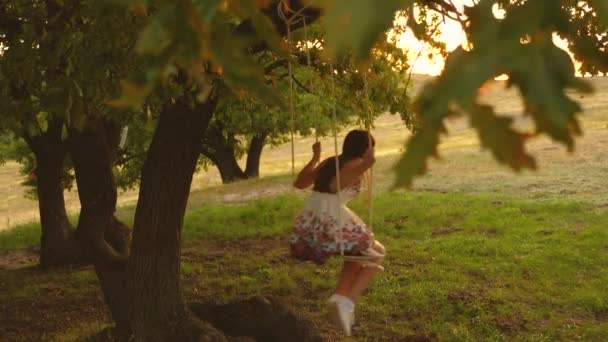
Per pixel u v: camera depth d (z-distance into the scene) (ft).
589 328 32.60
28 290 41.86
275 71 29.12
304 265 44.88
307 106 74.95
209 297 39.09
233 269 44.68
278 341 28.78
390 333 32.73
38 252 55.01
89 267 47.52
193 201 72.23
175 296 26.48
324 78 26.81
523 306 35.55
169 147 25.27
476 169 75.77
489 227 51.90
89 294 41.01
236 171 102.99
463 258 44.45
